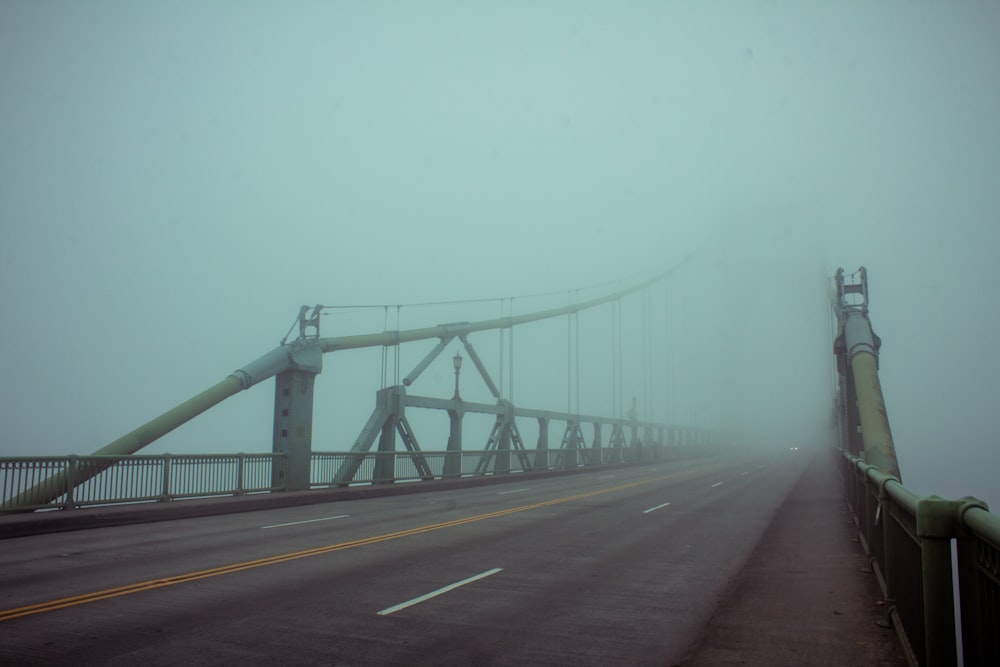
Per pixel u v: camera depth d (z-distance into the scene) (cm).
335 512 1777
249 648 585
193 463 1838
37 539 1253
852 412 2214
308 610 718
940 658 392
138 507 1585
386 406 2698
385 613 710
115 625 651
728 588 850
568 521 1567
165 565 971
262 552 1094
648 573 945
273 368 2206
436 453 2931
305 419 2277
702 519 1617
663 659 570
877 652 577
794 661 559
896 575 619
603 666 553
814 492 2444
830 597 785
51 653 564
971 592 356
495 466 3412
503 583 868
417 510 1831
